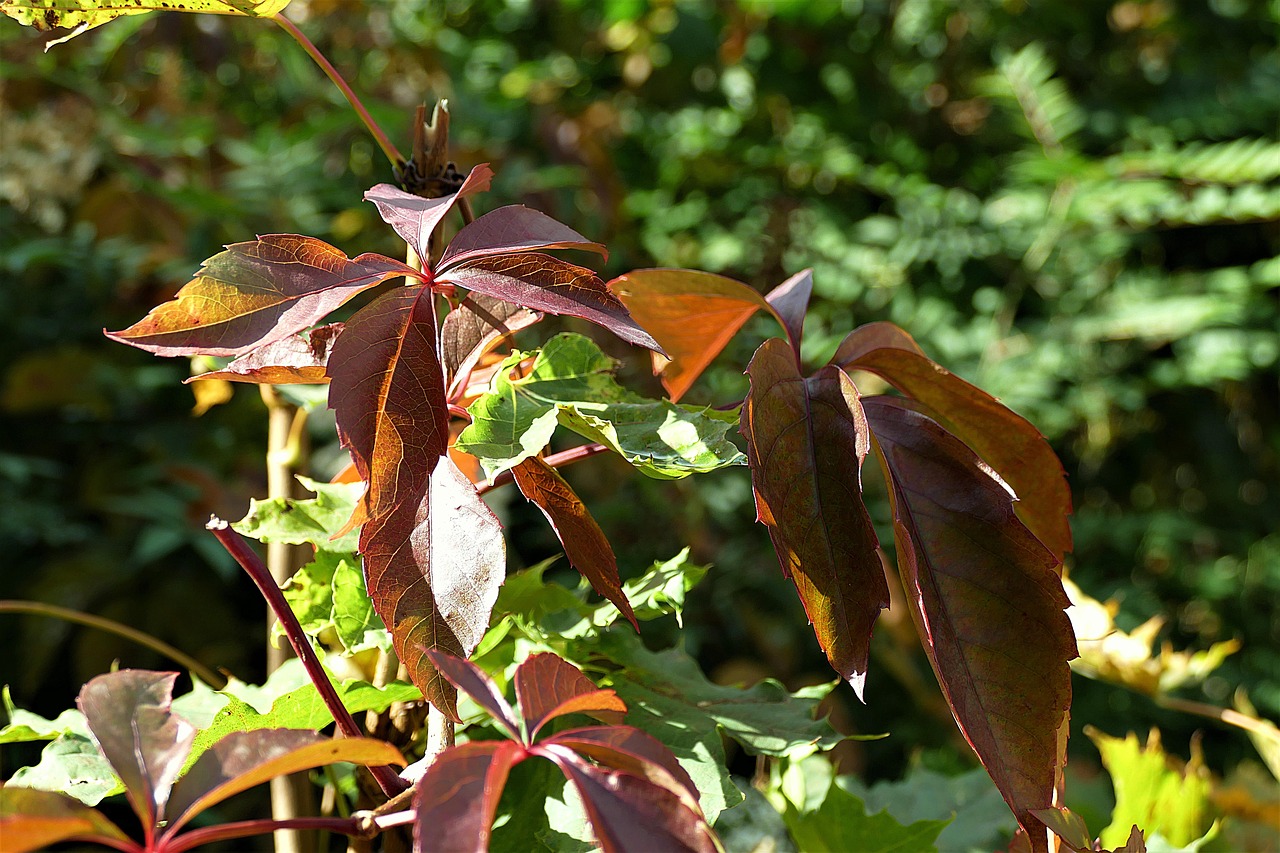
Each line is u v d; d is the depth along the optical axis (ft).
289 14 8.17
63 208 7.36
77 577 6.13
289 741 1.72
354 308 5.29
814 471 1.94
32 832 1.63
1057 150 9.41
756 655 7.11
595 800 1.67
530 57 10.50
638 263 8.49
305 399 2.39
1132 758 2.71
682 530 6.61
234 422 6.83
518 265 1.89
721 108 10.28
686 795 1.69
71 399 6.64
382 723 2.12
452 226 2.57
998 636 1.93
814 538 1.92
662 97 10.05
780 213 8.45
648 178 9.88
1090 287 9.96
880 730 7.18
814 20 10.29
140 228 7.40
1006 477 2.13
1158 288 9.93
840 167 9.57
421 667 1.81
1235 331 9.84
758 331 7.62
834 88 10.52
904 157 10.14
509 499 6.11
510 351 2.32
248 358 1.94
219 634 6.14
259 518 2.10
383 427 1.84
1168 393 10.25
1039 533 2.14
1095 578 9.33
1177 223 9.23
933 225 9.61
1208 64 11.27
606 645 2.20
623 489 6.45
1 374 6.86
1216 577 9.52
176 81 7.89
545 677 1.77
